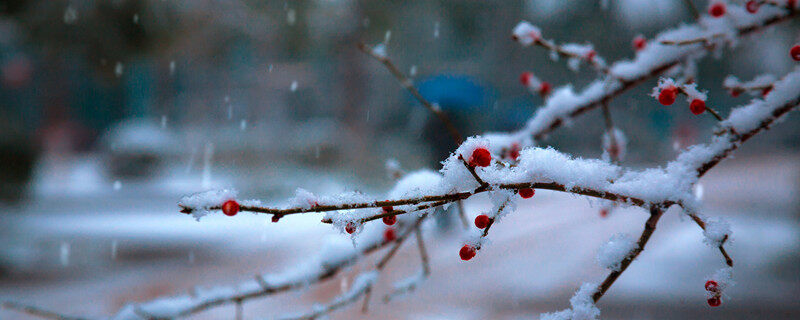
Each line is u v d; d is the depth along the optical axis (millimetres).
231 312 5156
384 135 19219
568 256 7520
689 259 7227
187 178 16953
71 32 10906
